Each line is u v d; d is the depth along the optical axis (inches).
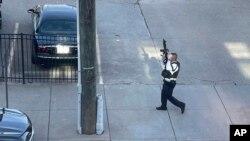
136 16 831.7
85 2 456.4
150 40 734.5
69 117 524.1
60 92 578.6
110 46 707.4
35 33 644.1
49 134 491.5
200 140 490.0
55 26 652.1
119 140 484.7
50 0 888.9
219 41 740.7
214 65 660.7
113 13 840.3
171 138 492.1
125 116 528.4
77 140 481.7
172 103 534.9
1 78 605.3
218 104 559.8
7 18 804.0
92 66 471.2
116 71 633.6
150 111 539.8
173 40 737.6
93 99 481.1
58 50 622.5
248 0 933.8
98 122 489.4
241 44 732.7
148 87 595.5
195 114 535.8
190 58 678.5
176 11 863.1
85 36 463.5
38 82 602.2
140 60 667.4
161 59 670.5
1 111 466.9
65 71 634.2
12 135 429.4
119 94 575.8
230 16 850.1
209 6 895.1
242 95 583.2
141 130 504.1
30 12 756.0
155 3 900.6
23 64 594.6
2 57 634.8
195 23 811.4
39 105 547.5
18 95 567.5
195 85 603.8
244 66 660.7
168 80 524.4
